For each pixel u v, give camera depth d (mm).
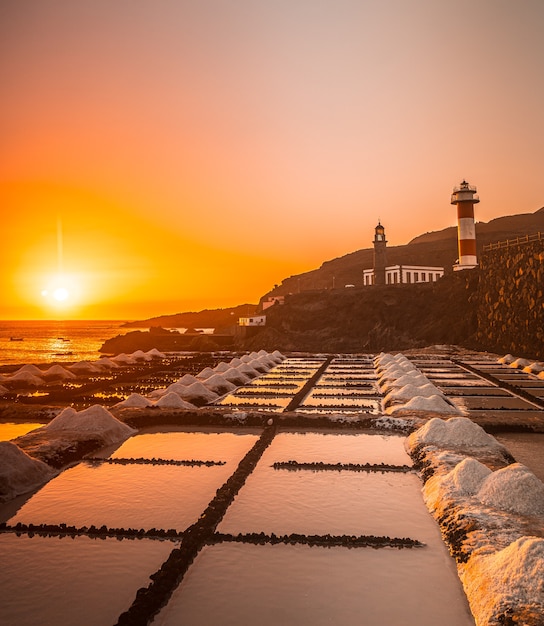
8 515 11500
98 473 14289
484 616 7363
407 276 88125
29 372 33969
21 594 8344
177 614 7773
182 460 15367
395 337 66875
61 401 25594
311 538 9984
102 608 7961
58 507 11906
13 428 20422
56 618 7711
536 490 10836
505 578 7801
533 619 6852
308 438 18016
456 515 10516
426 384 25984
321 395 26484
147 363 43656
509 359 39594
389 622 7566
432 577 8820
